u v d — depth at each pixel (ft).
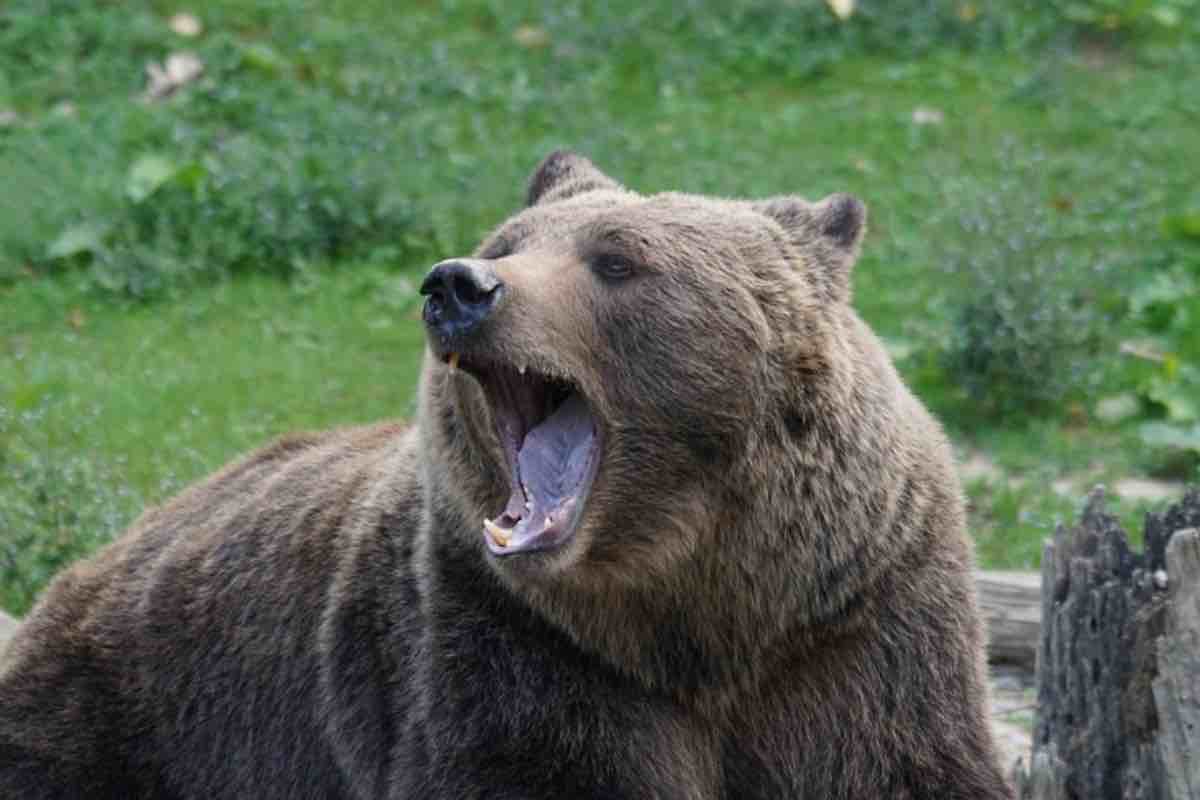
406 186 77.25
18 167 79.92
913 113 85.61
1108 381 63.36
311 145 80.18
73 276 73.36
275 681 33.63
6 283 73.46
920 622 30.17
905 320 67.87
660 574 29.04
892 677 30.09
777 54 90.53
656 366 28.48
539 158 80.69
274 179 75.77
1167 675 27.09
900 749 30.17
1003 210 65.98
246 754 34.14
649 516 28.81
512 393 29.14
